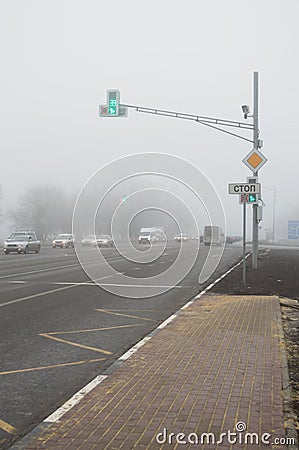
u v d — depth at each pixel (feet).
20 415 18.16
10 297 47.70
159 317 38.75
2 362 25.11
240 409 17.89
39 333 31.89
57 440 15.52
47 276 69.87
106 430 16.16
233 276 72.13
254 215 81.97
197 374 22.30
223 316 37.83
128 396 19.35
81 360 25.67
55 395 20.31
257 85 80.43
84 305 43.98
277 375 22.06
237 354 25.94
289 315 39.40
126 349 28.12
